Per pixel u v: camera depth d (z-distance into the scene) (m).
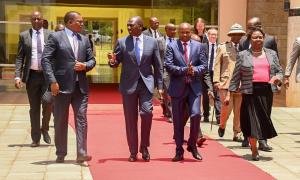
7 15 17.67
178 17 17.31
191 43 9.56
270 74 9.62
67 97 9.00
